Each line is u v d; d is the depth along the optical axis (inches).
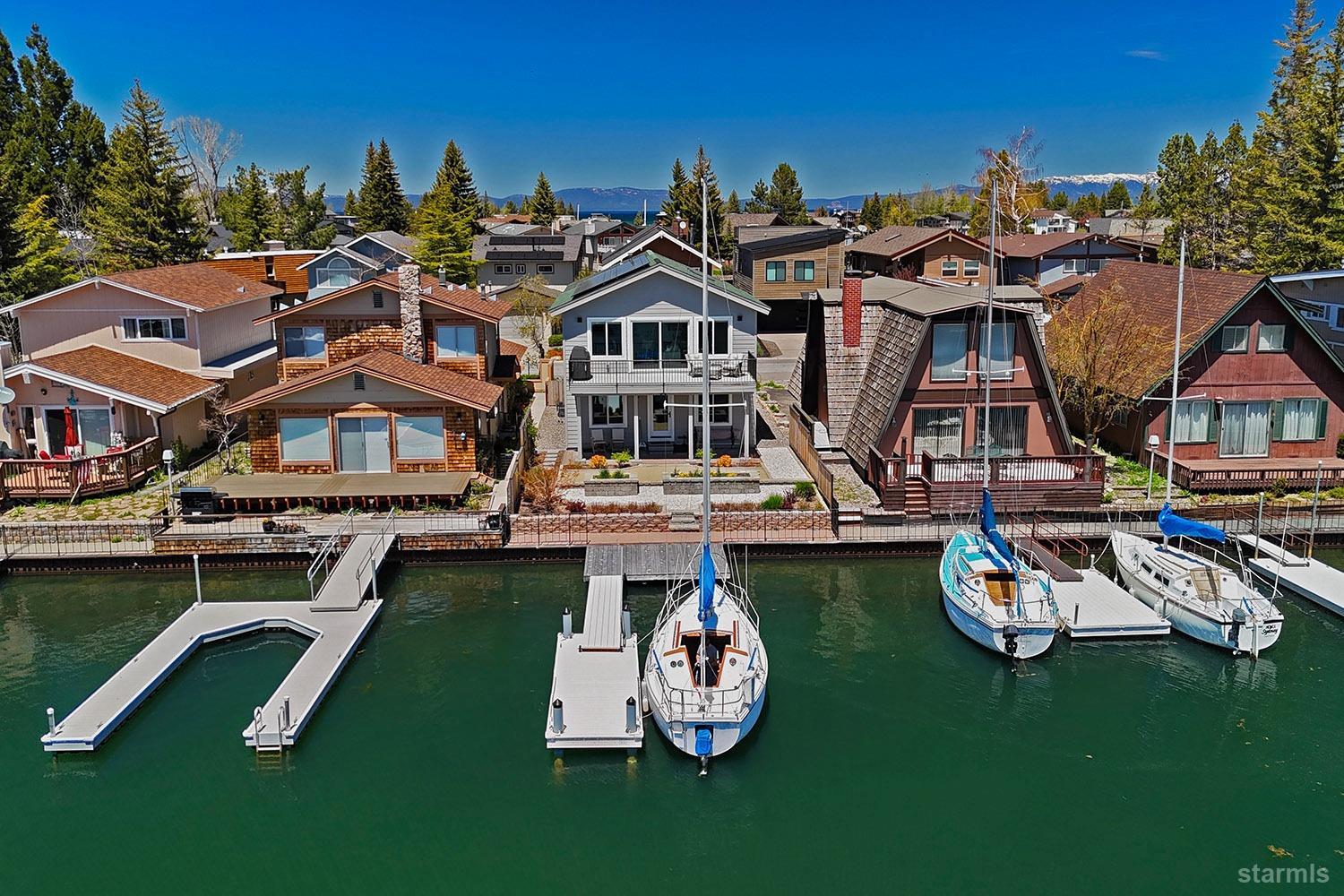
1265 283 1151.0
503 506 1071.6
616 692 754.2
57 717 748.6
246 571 1036.5
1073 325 1355.8
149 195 2274.9
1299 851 604.1
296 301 1900.8
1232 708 761.6
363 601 926.4
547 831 620.7
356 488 1128.2
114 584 1003.9
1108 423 1286.9
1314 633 881.5
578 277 3034.0
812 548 1055.6
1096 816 637.9
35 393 1214.3
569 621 842.8
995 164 2396.7
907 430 1176.2
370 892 568.4
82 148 2839.6
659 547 1032.8
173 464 1245.1
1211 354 1192.2
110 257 2246.6
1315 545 1060.5
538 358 2096.5
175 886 572.1
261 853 600.4
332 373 1177.4
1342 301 1421.0
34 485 1143.0
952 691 786.8
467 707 758.5
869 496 1155.3
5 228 1830.7
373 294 1322.6
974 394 1163.9
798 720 745.0
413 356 1312.7
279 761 692.1
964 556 956.0
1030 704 768.3
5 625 911.7
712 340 1305.4
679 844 610.9
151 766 684.7
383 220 3897.6
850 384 1355.8
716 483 1171.9
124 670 793.6
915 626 903.7
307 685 765.9
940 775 679.1
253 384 1536.7
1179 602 865.5
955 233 2458.2
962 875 584.4
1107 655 847.7
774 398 1731.1
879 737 723.4
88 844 607.2
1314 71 1930.4
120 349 1401.3
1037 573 920.3
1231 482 1147.3
